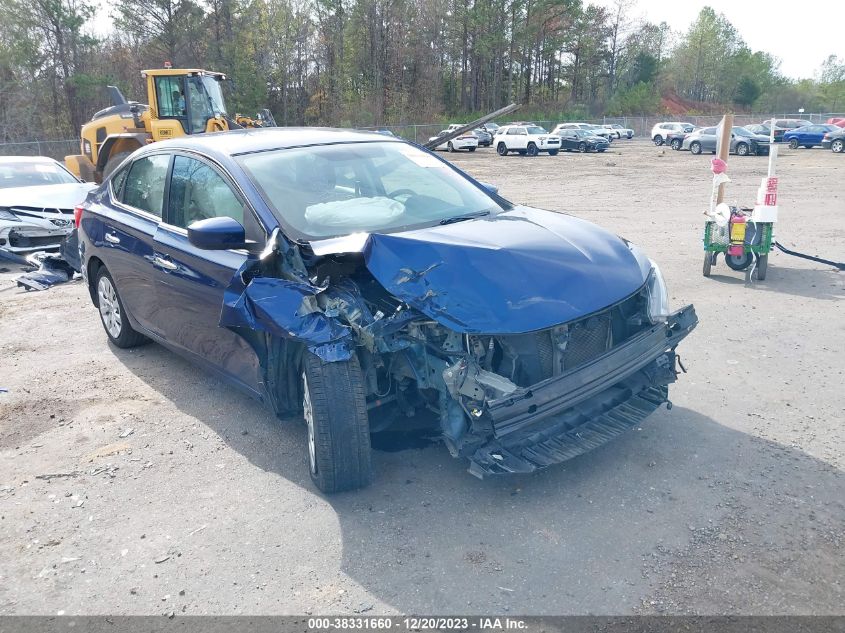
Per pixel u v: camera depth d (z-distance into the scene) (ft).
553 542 10.89
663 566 10.21
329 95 230.48
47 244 35.91
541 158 124.98
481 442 11.13
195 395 17.46
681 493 12.12
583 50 323.16
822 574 9.91
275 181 14.34
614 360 12.01
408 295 11.19
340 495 12.53
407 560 10.62
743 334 20.33
